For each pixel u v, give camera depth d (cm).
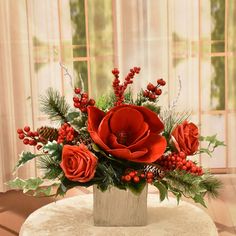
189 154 131
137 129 130
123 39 264
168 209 158
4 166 267
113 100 143
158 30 261
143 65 266
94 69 269
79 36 266
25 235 141
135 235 137
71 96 267
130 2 261
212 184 139
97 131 126
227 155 266
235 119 264
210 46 263
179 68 266
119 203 141
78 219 150
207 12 260
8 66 263
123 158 126
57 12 261
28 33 261
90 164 120
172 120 139
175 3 260
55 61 265
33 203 242
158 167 129
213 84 269
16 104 267
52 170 128
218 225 212
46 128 134
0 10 257
